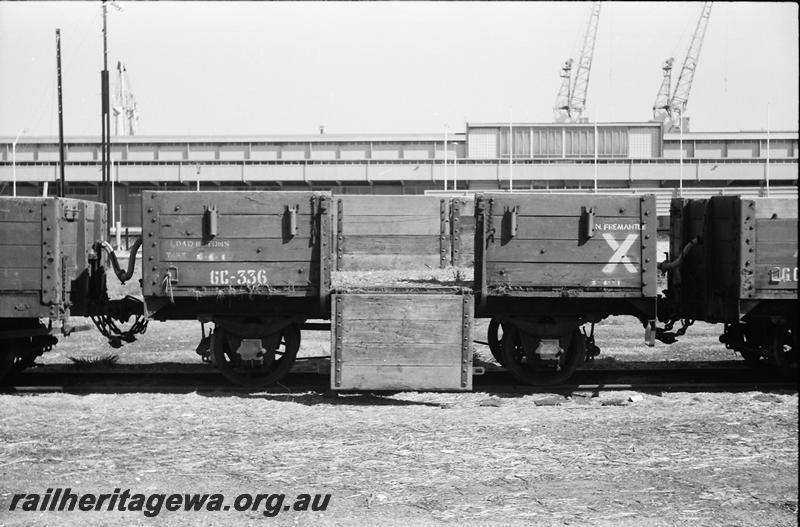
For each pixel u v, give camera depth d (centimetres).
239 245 1108
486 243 1114
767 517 661
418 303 1073
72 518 672
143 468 793
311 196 1105
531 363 1162
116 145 7488
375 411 1028
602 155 7469
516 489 730
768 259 1135
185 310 1159
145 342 1662
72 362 1410
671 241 1332
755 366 1339
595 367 1360
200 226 1107
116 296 2272
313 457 826
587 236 1120
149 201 1106
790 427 934
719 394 1116
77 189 7412
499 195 1114
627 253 1127
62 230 1127
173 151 7506
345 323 1073
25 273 1104
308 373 1279
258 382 1153
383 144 7512
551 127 7456
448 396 1117
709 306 1199
